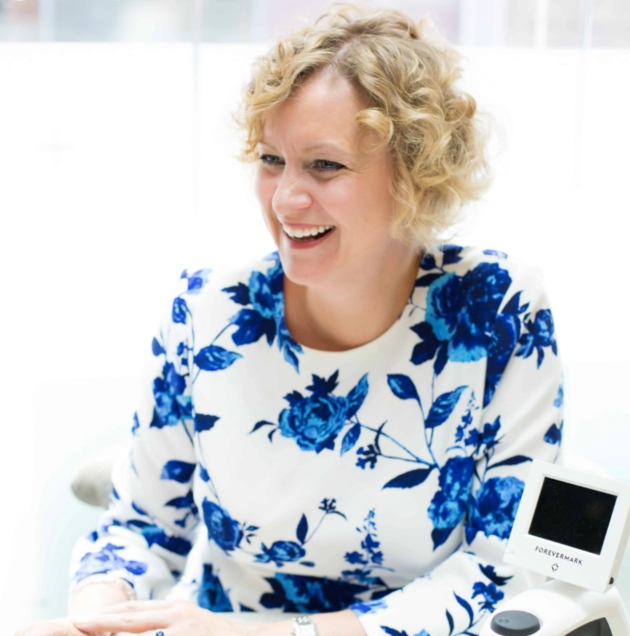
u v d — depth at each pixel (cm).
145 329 281
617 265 249
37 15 254
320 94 94
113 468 124
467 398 105
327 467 105
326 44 97
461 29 232
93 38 256
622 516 78
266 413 108
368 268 101
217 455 110
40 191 277
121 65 257
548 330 106
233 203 268
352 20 105
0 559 195
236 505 108
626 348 244
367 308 104
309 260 99
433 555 105
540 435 102
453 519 104
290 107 95
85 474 129
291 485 106
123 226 278
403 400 106
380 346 107
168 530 118
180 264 279
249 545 109
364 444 105
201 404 111
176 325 115
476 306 107
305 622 94
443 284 109
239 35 246
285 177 97
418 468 104
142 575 110
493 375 105
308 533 106
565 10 233
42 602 182
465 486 104
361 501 104
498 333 105
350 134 94
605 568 77
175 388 115
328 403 107
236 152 110
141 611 95
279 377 109
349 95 95
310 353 108
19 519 208
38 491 218
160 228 276
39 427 238
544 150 242
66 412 245
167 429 116
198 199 269
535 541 81
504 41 234
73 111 264
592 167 244
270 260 115
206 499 112
